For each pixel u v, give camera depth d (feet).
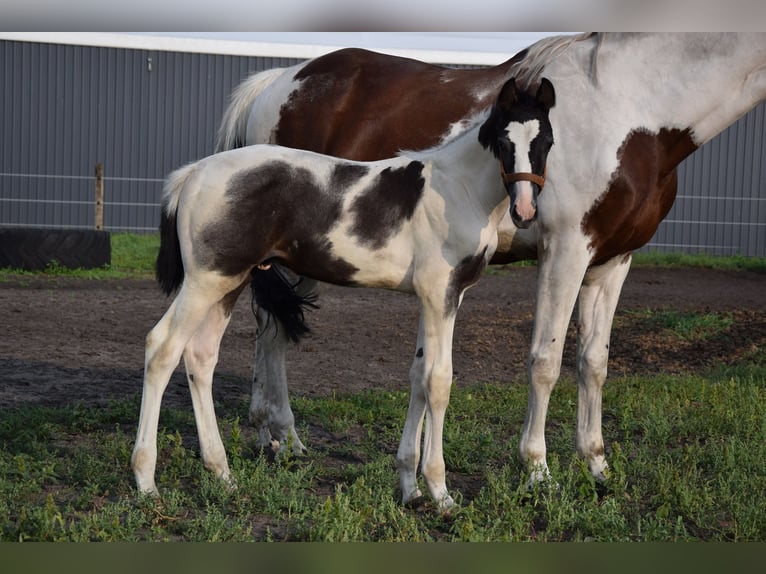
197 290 15.43
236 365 28.50
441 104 18.84
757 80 16.80
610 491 16.79
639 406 23.24
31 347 28.73
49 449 18.26
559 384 26.43
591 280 17.75
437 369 15.20
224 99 69.41
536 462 16.74
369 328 35.47
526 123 14.24
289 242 15.57
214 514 14.25
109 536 13.41
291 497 15.51
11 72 66.18
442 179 15.17
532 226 17.13
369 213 15.31
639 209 16.74
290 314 17.29
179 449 17.40
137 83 68.13
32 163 67.15
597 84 16.84
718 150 68.49
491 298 43.21
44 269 46.91
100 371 25.99
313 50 69.97
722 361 30.99
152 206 69.05
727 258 63.62
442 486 15.52
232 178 15.24
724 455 17.97
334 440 20.56
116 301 38.93
